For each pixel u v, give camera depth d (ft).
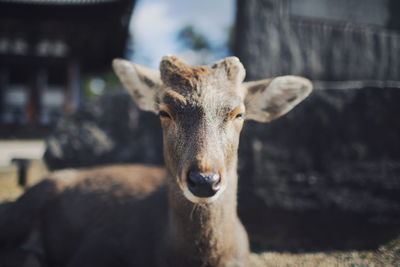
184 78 1.91
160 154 4.47
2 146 10.03
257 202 3.20
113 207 2.65
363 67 4.04
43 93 19.03
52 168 4.70
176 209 1.99
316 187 3.14
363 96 3.24
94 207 2.71
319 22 3.98
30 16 14.55
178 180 1.75
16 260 2.69
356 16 4.06
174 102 1.84
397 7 4.17
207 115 1.79
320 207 3.04
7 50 16.25
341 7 4.03
